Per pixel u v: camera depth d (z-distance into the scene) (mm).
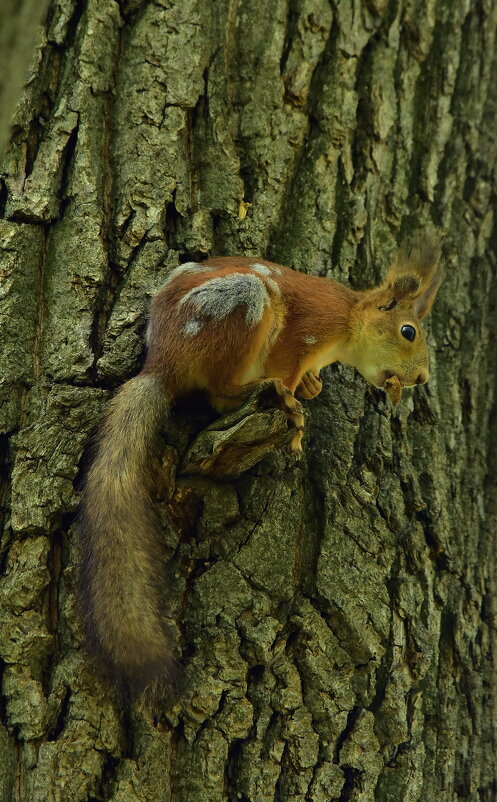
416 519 8062
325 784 6809
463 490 8594
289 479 7508
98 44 8289
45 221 7660
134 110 8250
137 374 7480
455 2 9789
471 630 8102
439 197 9336
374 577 7504
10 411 7062
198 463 6965
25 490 6801
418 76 9562
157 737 6520
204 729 6672
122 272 7746
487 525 8555
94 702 6457
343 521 7613
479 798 7582
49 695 6426
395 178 9164
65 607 6641
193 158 8414
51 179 7777
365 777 6957
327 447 7996
